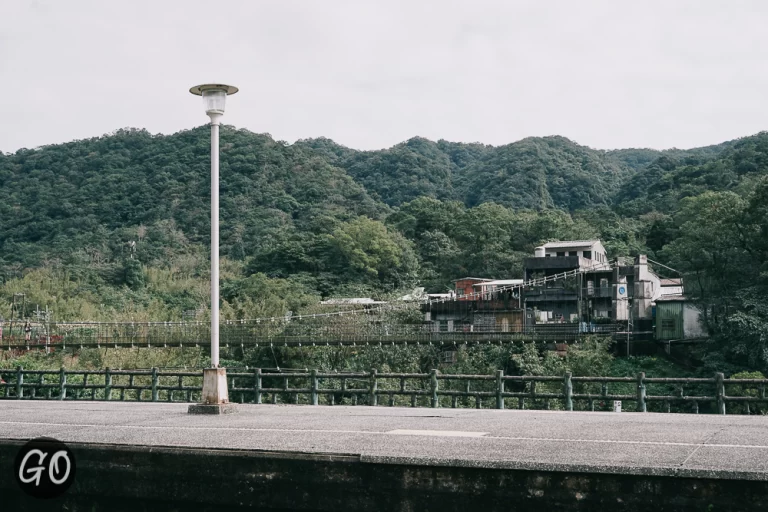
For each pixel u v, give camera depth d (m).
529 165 141.00
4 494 10.60
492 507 7.99
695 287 53.12
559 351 53.06
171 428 11.66
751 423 11.89
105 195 120.31
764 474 7.06
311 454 8.81
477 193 139.38
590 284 59.16
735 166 102.38
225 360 56.56
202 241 107.19
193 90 15.51
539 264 61.97
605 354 49.62
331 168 129.38
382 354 53.12
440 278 84.31
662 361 50.56
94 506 10.05
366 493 8.54
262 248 97.69
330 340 52.03
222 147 130.75
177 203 116.06
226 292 79.31
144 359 54.03
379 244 85.12
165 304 81.00
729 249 52.16
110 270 88.69
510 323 59.66
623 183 140.75
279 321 61.81
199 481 9.42
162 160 129.62
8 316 69.44
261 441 9.84
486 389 42.31
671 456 8.09
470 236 87.38
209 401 14.86
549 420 12.84
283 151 131.88
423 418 13.45
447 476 8.18
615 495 7.55
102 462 9.95
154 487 9.66
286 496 8.93
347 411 15.85
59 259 95.62
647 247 81.56
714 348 47.97
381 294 75.19
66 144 141.50
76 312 70.00
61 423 12.84
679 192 99.94
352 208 114.50
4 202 120.69
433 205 105.56
